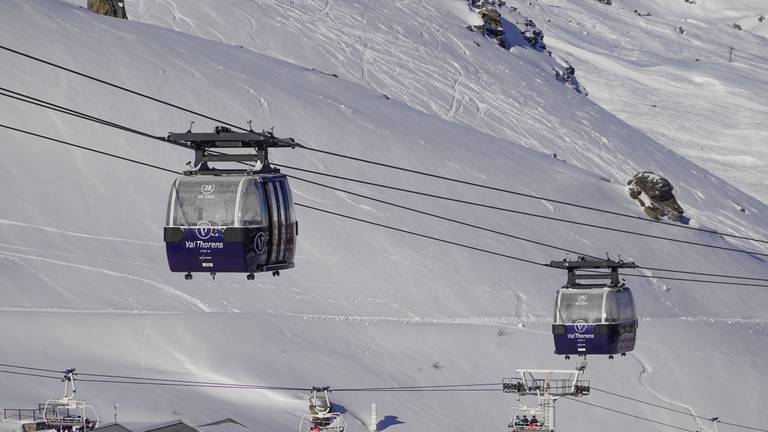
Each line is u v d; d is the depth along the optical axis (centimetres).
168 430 13650
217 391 18250
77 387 16912
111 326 19475
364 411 19012
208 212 7638
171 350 19338
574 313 12794
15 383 16625
